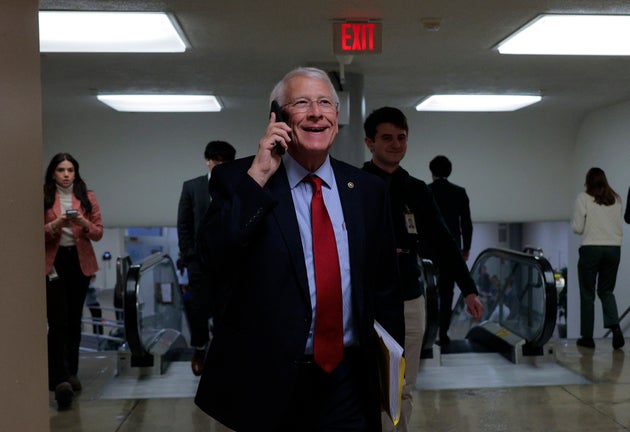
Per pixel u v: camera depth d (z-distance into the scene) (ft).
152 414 15.14
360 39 16.46
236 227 6.59
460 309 29.27
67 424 14.49
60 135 36.50
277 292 6.82
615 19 16.14
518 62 21.61
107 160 36.83
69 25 16.58
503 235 72.23
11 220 5.66
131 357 18.54
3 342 5.44
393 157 10.50
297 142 7.01
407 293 10.55
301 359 6.85
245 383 6.86
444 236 10.86
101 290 62.03
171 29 17.19
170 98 29.58
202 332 17.80
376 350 7.27
